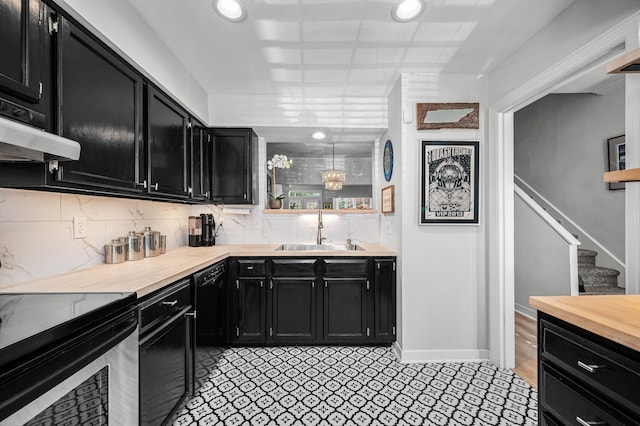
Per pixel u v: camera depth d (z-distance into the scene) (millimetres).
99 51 1410
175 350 1641
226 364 2371
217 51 2080
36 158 1095
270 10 1654
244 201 2889
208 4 1604
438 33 1883
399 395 1974
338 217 3271
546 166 4309
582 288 3182
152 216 2506
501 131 2314
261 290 2639
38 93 1086
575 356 1034
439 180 2445
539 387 1199
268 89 2742
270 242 3246
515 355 2555
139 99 1739
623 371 872
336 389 2039
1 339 781
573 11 1610
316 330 2648
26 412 801
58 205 1610
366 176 4543
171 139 2125
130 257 2062
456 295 2467
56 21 1176
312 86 2674
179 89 2209
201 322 2004
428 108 2422
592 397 964
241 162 2889
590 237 3676
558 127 4121
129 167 1644
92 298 1181
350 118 2895
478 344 2475
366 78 2523
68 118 1224
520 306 3664
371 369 2309
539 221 3408
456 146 2443
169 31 1843
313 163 4566
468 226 2465
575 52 1587
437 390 2031
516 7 1641
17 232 1400
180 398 1698
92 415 1094
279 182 4543
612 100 3498
